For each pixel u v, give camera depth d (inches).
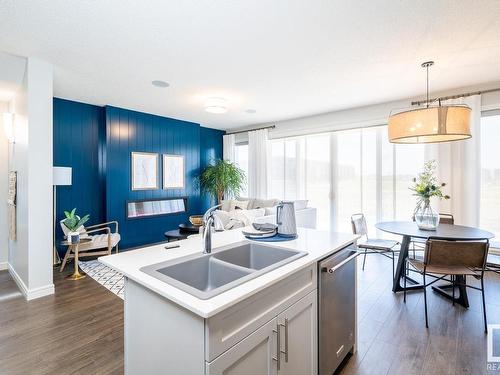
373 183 182.2
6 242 152.4
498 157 140.3
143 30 88.2
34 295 108.7
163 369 44.6
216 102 160.1
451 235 100.7
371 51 103.0
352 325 75.5
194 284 57.6
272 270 49.9
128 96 158.4
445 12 79.0
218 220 79.8
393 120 101.5
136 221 192.7
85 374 67.4
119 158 182.5
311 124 205.2
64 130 165.9
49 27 86.1
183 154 223.6
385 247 126.3
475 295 112.1
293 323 53.1
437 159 150.2
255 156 234.7
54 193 154.5
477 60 110.8
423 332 85.9
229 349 39.2
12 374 67.3
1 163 150.7
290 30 88.5
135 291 50.3
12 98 143.9
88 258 165.0
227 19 82.4
